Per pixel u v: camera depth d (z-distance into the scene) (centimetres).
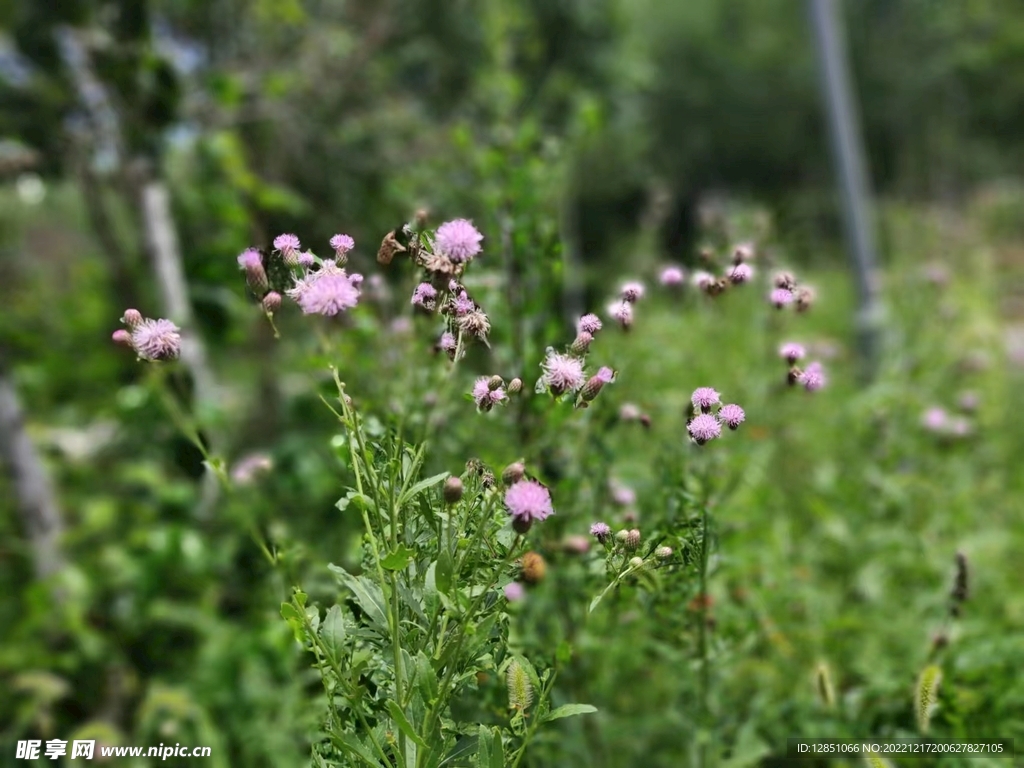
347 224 528
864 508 300
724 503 216
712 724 193
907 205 790
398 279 246
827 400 394
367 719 144
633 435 268
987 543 295
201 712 249
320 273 135
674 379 317
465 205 457
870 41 2089
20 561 361
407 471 142
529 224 219
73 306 475
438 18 685
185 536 312
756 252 260
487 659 139
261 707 243
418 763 130
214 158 390
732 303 359
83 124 390
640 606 193
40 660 291
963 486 325
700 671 194
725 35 2295
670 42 2233
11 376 341
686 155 2247
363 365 204
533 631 196
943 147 1552
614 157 1279
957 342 448
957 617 225
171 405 169
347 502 137
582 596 197
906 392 351
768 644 226
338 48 549
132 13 362
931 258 589
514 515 126
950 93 1881
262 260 143
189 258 373
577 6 766
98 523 337
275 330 140
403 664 135
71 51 384
